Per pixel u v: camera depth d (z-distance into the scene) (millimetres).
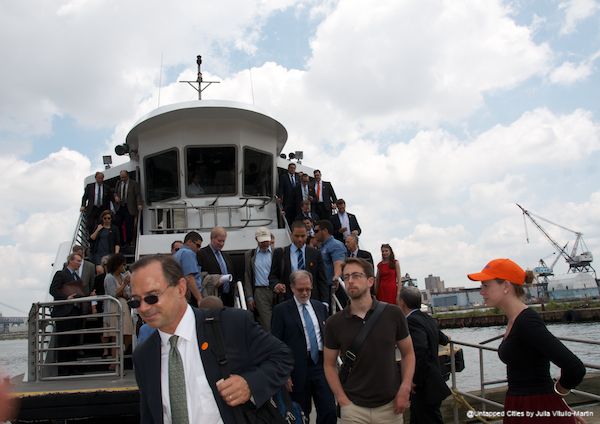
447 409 8125
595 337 39469
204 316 2754
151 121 10867
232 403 2535
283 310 5879
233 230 10562
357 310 4375
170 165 11195
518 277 3641
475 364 24562
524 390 3525
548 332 3441
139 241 9758
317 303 6012
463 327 64625
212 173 11195
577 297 92312
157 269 2584
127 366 7543
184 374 2645
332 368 4434
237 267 10961
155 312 2555
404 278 12875
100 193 11750
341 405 4270
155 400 2641
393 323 4316
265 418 2740
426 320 5605
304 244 7648
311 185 12078
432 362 5504
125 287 7254
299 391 5711
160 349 2725
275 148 11812
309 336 5797
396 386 4293
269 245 7949
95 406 5617
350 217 11758
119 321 6410
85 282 8352
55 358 7523
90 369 8164
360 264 4375
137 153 12281
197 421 2584
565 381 3379
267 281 7812
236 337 2738
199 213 10930
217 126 11023
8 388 1293
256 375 2660
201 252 7664
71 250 10078
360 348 4227
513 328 3582
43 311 6648
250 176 11453
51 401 5562
